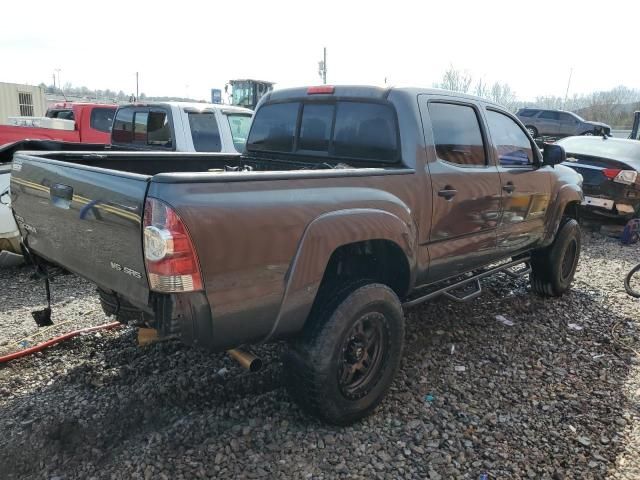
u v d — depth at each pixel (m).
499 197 4.27
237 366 3.78
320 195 2.85
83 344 4.07
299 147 4.22
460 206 3.85
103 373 3.65
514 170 4.48
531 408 3.46
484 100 4.31
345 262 3.48
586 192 9.38
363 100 3.75
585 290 6.05
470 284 4.59
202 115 7.52
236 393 3.46
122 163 4.02
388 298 3.20
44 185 3.07
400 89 3.61
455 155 3.88
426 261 3.66
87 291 5.34
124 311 2.84
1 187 5.66
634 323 5.03
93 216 2.65
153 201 2.29
